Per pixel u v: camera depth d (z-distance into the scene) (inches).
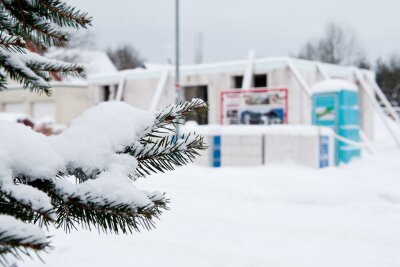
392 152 646.5
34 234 43.8
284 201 337.1
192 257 208.1
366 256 208.5
